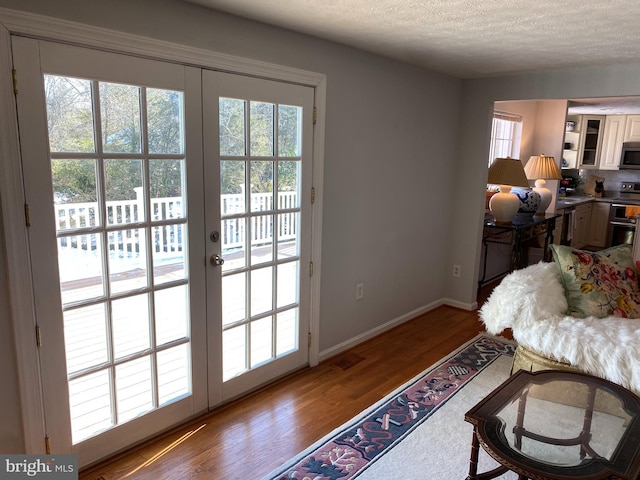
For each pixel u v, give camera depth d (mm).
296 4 2160
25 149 1770
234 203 2559
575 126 6965
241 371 2799
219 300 2576
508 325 2562
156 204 2209
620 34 2549
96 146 1965
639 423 1758
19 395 1905
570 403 1974
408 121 3715
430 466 2211
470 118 4266
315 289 3145
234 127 2486
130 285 2178
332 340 3412
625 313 2627
